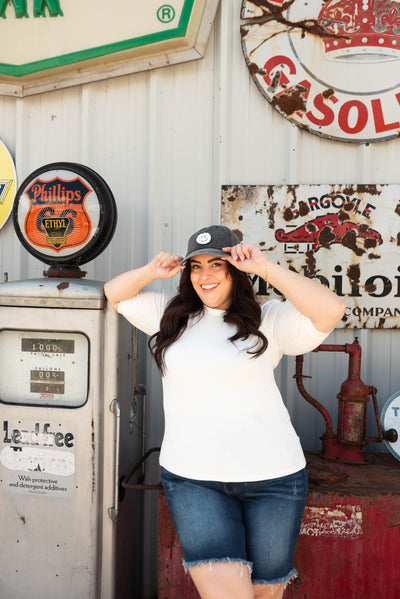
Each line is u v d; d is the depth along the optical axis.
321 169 2.55
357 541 1.89
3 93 2.71
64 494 1.94
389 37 2.44
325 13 2.46
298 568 1.92
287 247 2.53
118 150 2.68
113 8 2.55
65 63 2.61
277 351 1.59
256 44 2.51
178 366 1.52
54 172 2.06
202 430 1.48
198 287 1.61
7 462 1.97
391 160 2.51
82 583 1.93
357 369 2.25
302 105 2.50
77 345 1.96
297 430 2.55
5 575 1.98
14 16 2.63
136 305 1.77
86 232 2.03
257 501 1.49
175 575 1.95
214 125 2.60
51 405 1.96
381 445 2.51
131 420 2.21
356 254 2.50
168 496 1.54
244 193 2.54
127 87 2.66
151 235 2.62
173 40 2.50
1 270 2.78
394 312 2.49
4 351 2.00
